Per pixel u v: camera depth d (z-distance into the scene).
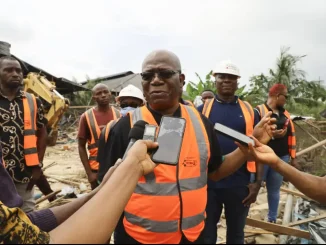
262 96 14.78
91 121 3.90
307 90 15.20
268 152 1.47
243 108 3.10
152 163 0.89
